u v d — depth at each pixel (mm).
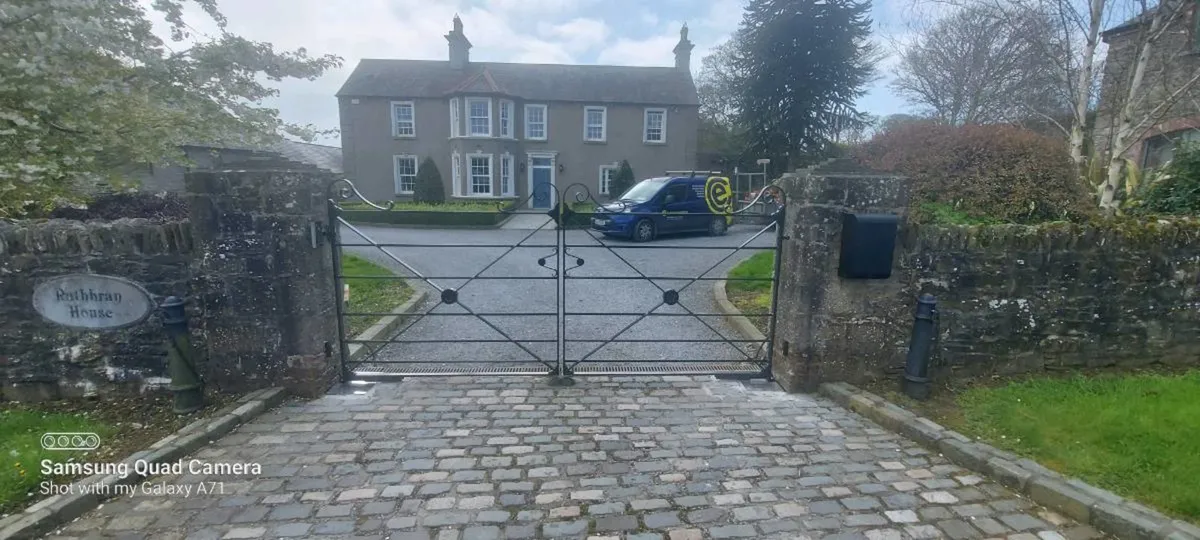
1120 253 4461
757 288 7867
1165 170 6695
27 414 3791
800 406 4184
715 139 37125
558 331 4656
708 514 2777
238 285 4082
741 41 27438
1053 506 2816
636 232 13625
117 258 3992
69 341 4070
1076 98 6363
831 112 25891
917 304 4258
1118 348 4609
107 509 2789
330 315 4410
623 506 2846
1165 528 2477
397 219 18062
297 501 2873
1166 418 3463
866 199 4219
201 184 3957
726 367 4977
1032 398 3934
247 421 3801
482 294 7730
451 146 26703
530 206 28125
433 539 2568
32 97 4422
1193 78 5605
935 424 3621
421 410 4031
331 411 4000
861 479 3117
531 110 27703
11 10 4031
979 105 16625
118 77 5133
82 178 5398
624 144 28109
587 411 4047
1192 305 4621
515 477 3121
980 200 5449
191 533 2609
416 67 28641
